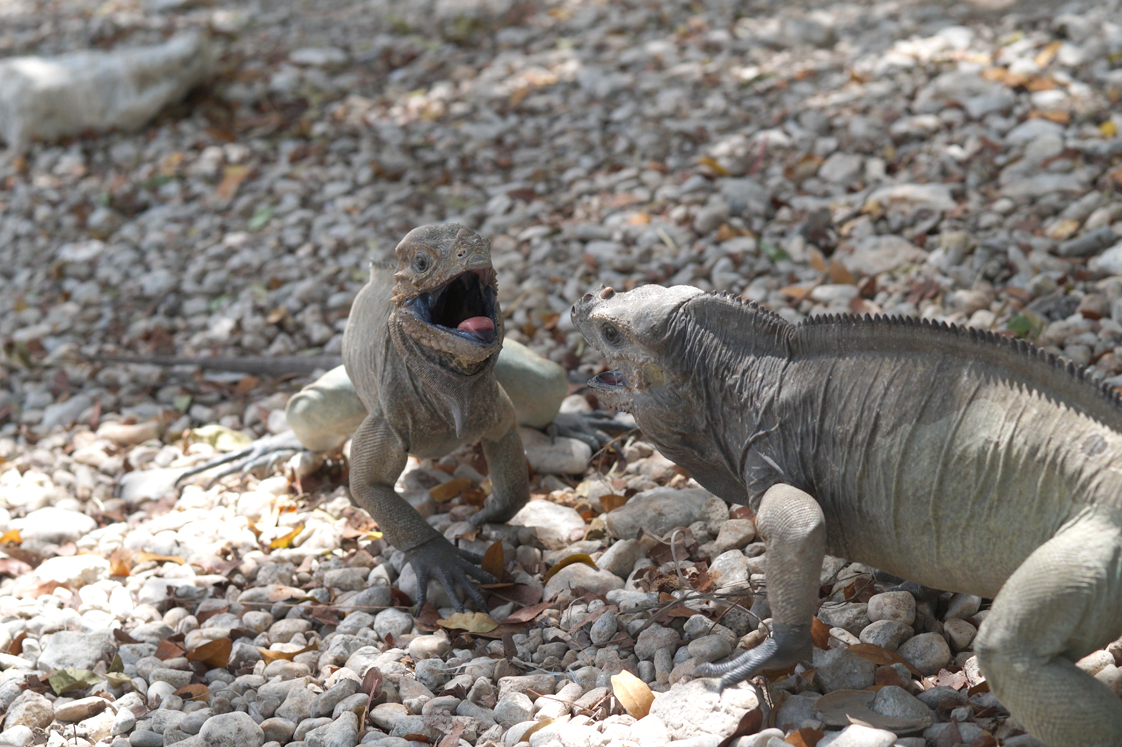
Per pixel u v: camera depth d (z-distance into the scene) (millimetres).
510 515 3420
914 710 2326
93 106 7438
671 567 3074
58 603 3359
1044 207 4703
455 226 2896
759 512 2389
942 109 5758
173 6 10141
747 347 2535
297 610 3207
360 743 2541
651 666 2660
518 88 7160
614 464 3826
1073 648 2016
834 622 2715
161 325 5406
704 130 6086
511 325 4777
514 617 2969
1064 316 4086
